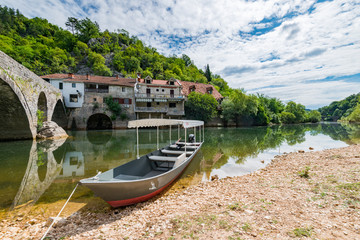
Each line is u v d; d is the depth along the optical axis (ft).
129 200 16.99
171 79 131.03
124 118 112.47
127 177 20.13
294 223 10.94
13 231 13.10
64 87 102.94
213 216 12.47
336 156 31.68
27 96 54.54
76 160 35.88
